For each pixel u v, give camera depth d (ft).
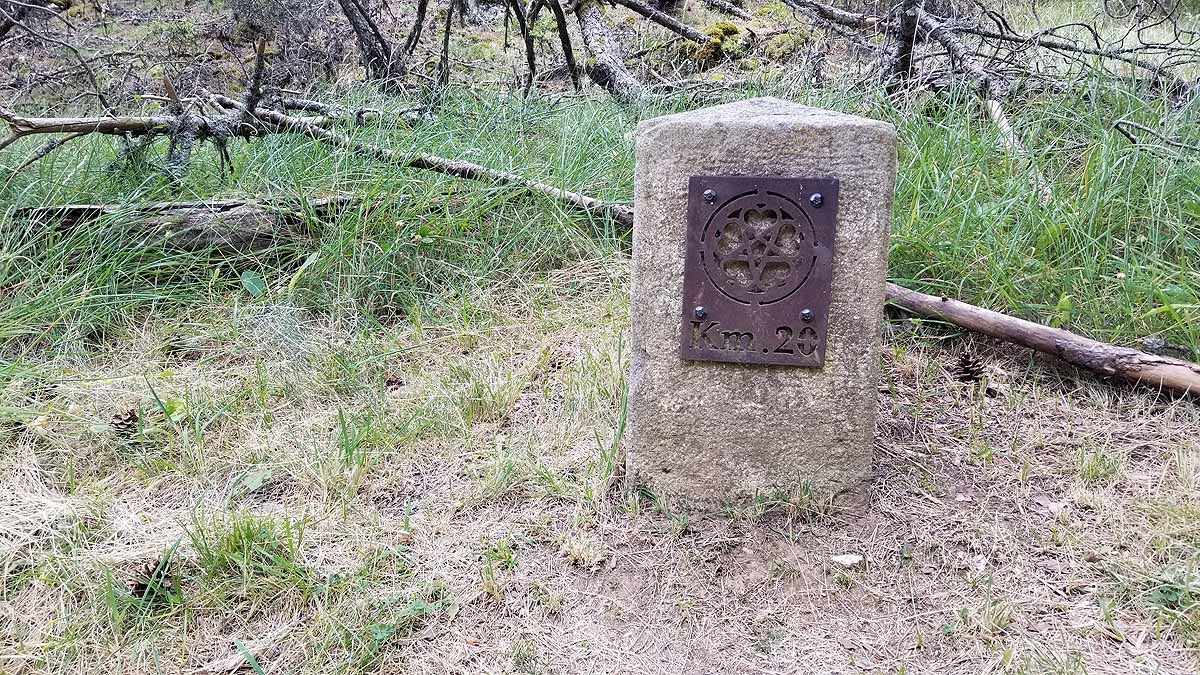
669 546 6.51
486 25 23.73
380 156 11.87
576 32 20.43
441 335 9.73
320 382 8.73
